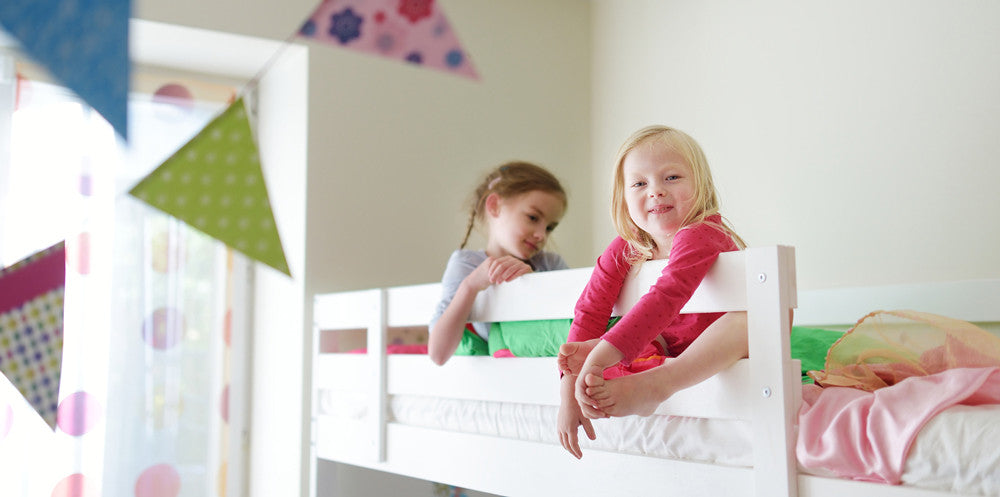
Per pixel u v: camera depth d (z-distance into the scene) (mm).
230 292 2623
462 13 2676
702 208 1207
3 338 954
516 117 2744
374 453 1785
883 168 1992
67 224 2365
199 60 2537
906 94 1952
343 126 2461
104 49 530
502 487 1438
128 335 2451
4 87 2314
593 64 2891
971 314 1709
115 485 2398
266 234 791
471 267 1662
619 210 1274
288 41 694
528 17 2801
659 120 2625
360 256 2449
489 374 1485
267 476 2504
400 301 1776
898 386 993
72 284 2371
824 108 2137
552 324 1369
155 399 2477
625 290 1249
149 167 2500
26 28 522
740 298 1101
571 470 1312
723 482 1102
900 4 1976
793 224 2197
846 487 982
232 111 797
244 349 2643
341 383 1965
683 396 1156
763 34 2309
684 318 1244
